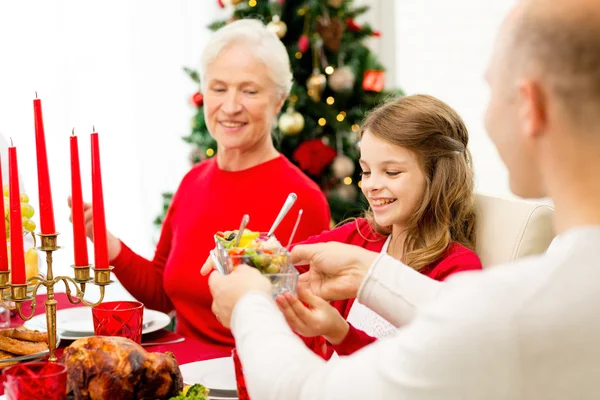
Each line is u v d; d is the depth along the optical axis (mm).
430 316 656
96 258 1196
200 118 3342
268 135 2123
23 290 1166
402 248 1601
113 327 1232
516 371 615
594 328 605
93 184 1187
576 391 614
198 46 3961
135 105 3822
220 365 1300
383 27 4660
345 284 1143
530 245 1450
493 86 729
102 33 3709
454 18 4438
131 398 983
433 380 631
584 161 650
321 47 3246
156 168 3914
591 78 625
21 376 930
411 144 1476
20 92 3521
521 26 678
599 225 648
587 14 628
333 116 3180
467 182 1537
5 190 1546
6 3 3469
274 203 2041
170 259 2090
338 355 1240
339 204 3174
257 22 2125
